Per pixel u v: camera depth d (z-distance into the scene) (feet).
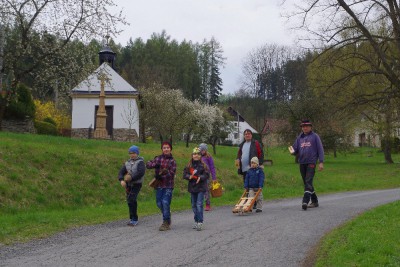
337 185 76.95
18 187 46.42
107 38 92.27
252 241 26.58
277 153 180.45
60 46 88.79
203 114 157.89
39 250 25.36
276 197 55.52
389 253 21.98
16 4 84.74
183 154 83.35
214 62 304.50
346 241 25.07
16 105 97.66
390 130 127.54
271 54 278.46
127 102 128.88
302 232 29.09
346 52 87.81
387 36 85.10
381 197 53.62
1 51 86.84
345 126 126.31
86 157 60.23
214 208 44.42
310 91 140.87
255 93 282.36
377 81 95.40
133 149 33.88
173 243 26.43
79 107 127.95
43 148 58.39
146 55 276.21
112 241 27.43
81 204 49.34
